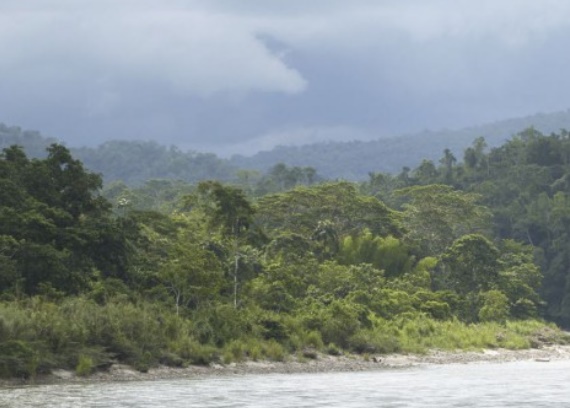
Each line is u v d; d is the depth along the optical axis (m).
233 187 78.00
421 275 104.25
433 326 81.50
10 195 60.91
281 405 33.72
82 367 45.81
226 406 33.06
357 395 38.47
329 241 106.94
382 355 67.81
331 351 64.69
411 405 34.38
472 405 34.62
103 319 50.12
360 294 82.94
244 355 57.47
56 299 53.59
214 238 76.06
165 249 70.88
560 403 35.50
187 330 55.78
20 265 55.22
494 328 89.50
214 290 62.28
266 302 71.50
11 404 33.00
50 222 60.03
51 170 65.44
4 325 44.56
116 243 62.34
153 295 61.50
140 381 45.56
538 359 73.31
